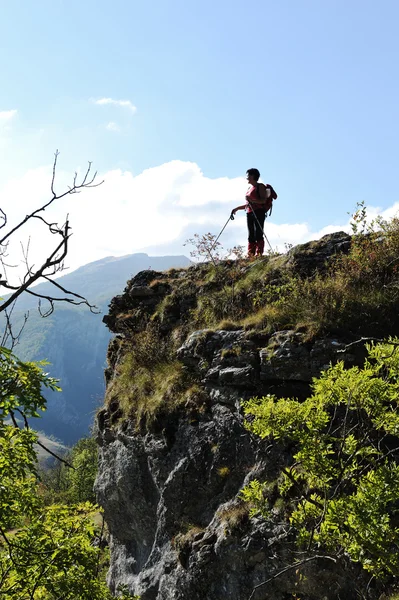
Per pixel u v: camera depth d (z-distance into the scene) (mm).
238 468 9844
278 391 9992
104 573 14547
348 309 10234
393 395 5676
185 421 11141
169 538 10742
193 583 9227
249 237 14328
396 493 5270
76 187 3629
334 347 9625
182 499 10516
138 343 13617
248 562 8539
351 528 5305
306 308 10688
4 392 4297
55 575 6059
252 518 8734
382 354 5824
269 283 12164
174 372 12055
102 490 13305
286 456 8930
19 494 6090
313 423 5707
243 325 11484
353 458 5801
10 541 5996
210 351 11445
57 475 47219
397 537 5227
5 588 6020
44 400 4441
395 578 6969
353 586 7371
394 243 11031
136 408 12602
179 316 13758
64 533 6457
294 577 7957
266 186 13812
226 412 10555
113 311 15570
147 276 15305
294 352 9914
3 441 5125
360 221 11719
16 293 3361
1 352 3975
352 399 5746
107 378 15289
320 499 6164
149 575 10766
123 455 12711
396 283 10422
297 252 12414
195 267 14625
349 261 11227
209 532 9484
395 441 8016
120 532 13117
